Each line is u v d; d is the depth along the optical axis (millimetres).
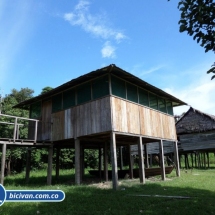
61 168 25469
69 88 12336
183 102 16391
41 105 14094
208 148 22047
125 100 11219
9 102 23766
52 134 12734
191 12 3844
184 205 6387
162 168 13461
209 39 3814
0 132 20688
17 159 23719
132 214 5629
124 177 15633
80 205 6633
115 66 9844
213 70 3824
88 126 10945
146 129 12484
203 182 11180
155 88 13070
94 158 28047
